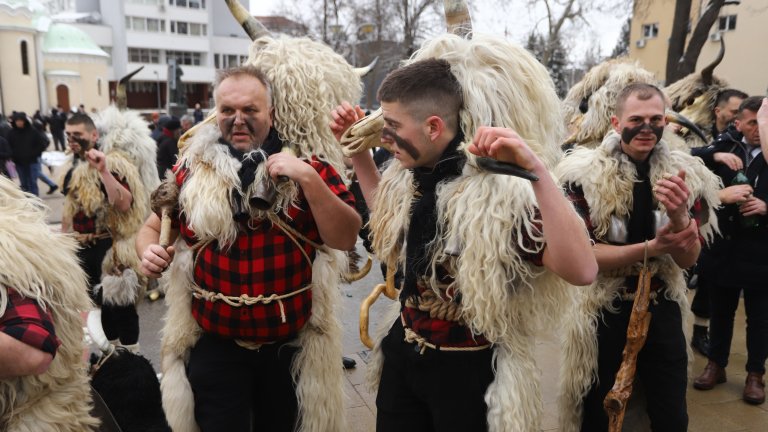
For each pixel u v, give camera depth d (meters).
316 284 2.25
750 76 19.55
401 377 1.87
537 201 1.43
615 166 2.31
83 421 1.62
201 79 67.06
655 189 2.08
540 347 4.12
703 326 4.20
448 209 1.65
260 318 2.11
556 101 1.78
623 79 3.19
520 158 1.36
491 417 1.67
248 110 2.11
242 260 2.10
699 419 3.27
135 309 3.88
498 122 1.66
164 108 65.31
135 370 1.95
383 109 1.70
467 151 1.59
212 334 2.18
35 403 1.51
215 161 2.05
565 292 1.73
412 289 1.79
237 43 71.06
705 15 10.01
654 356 2.32
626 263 2.21
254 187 2.02
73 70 49.72
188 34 65.94
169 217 2.13
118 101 4.43
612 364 2.39
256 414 2.34
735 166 3.42
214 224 2.03
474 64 1.66
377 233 1.99
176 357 2.24
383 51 29.19
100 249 3.86
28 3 45.50
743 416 3.31
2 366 1.34
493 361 1.70
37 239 1.50
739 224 3.32
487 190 1.58
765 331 3.39
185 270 2.19
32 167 10.78
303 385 2.24
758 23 19.11
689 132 4.21
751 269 3.30
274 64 2.27
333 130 2.14
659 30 24.88
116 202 3.66
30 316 1.40
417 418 1.86
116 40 61.78
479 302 1.60
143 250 2.21
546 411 3.27
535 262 1.60
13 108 44.66
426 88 1.62
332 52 2.43
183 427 2.16
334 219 2.04
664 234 2.09
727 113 4.37
